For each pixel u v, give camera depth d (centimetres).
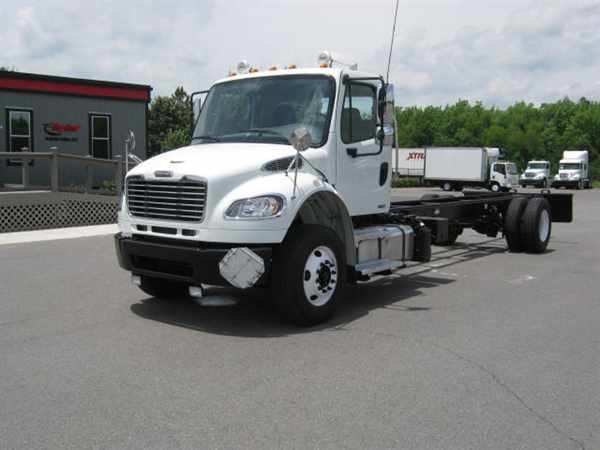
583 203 3064
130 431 394
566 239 1468
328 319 661
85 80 2089
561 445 382
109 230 1455
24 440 381
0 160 1928
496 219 1250
